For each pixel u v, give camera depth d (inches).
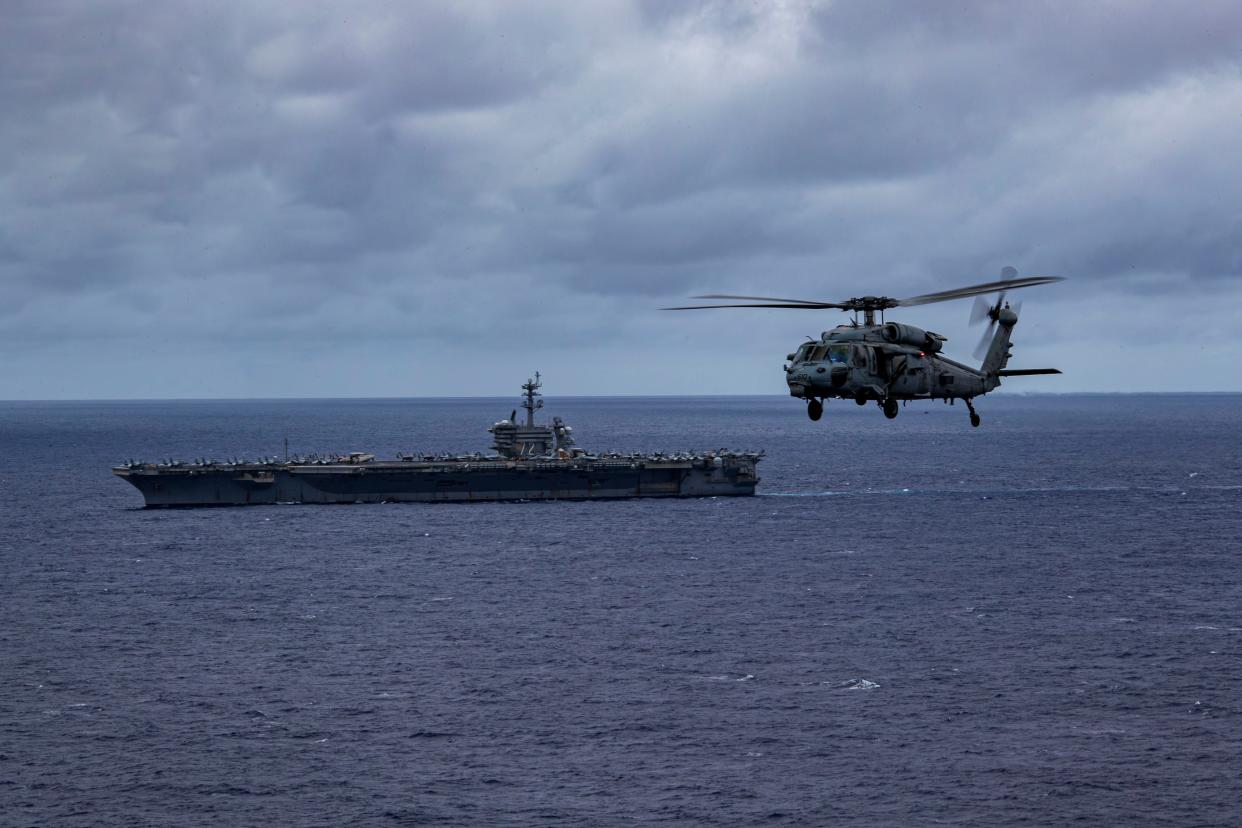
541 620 3538.4
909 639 3280.0
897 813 2162.9
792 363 1802.4
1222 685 2834.6
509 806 2194.9
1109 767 2351.1
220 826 2113.7
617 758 2417.6
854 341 1782.7
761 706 2716.5
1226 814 2148.1
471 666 3036.4
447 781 2305.6
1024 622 3467.0
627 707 2716.5
